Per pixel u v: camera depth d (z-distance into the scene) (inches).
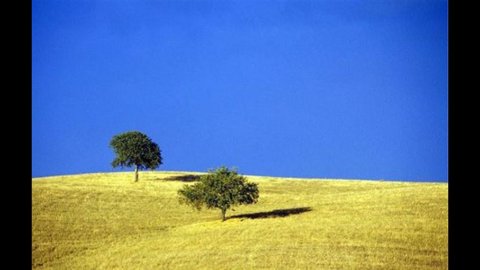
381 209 2081.7
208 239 1819.6
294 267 1437.0
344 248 1609.3
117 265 1556.3
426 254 1529.3
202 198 2090.3
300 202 2513.5
